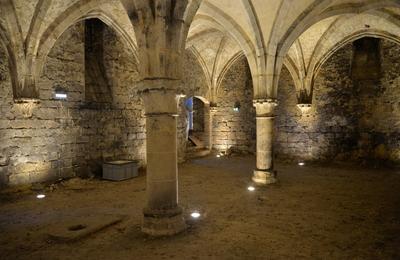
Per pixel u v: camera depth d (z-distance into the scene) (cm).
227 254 427
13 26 764
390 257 413
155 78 472
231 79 1620
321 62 1323
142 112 1227
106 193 810
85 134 1009
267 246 454
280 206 673
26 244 468
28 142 848
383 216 596
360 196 762
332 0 782
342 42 1216
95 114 1041
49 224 559
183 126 1439
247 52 866
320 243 464
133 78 1189
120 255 426
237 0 782
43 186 865
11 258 420
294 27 834
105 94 1084
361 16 1033
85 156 1010
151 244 461
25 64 795
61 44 928
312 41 1241
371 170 1180
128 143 1166
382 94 1280
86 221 558
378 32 1119
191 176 1051
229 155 1596
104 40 1095
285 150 1488
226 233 507
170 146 494
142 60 477
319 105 1405
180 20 476
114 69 1120
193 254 427
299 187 867
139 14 466
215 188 859
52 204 702
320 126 1409
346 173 1112
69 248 451
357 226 539
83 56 1000
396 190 828
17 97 802
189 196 769
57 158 924
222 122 1655
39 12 757
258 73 861
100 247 454
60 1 759
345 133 1362
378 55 1294
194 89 1498
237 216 602
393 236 490
